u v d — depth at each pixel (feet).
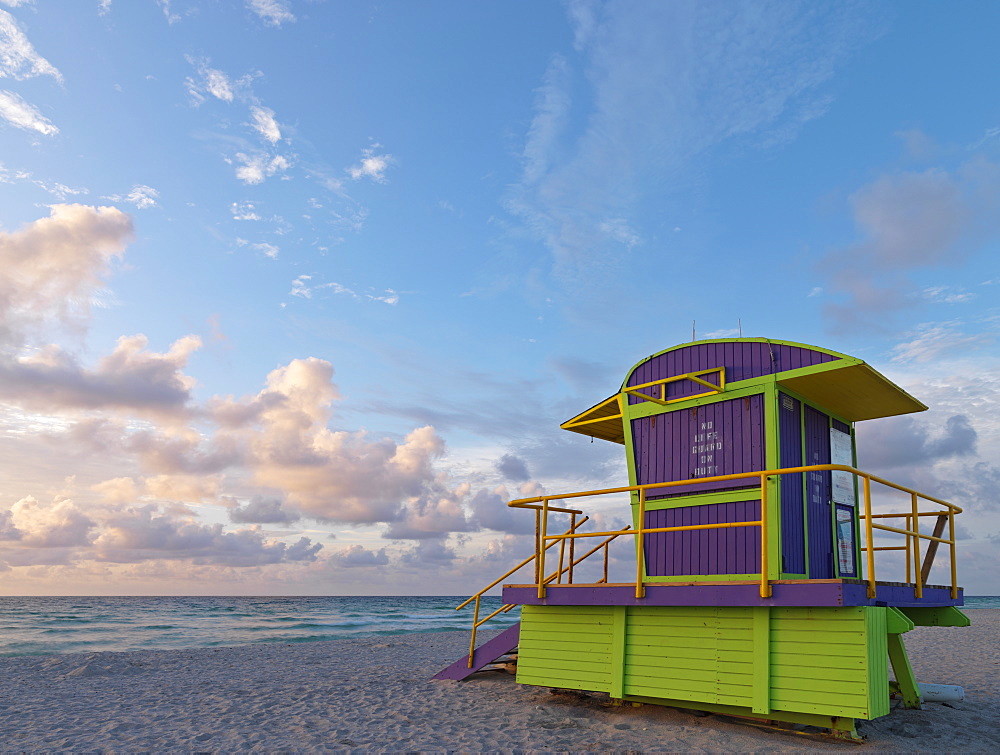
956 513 32.27
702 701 24.77
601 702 31.35
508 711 30.78
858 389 29.45
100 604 335.06
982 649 64.95
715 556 28.66
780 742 23.50
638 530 27.25
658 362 33.04
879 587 24.36
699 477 30.01
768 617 23.79
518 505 32.01
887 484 26.12
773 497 27.43
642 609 27.30
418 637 110.11
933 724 27.09
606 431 39.45
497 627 159.74
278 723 30.58
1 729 30.53
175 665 60.13
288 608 270.26
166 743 27.12
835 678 21.93
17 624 153.17
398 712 31.86
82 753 25.84
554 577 34.53
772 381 28.71
